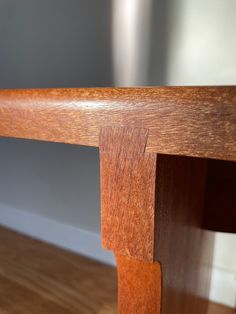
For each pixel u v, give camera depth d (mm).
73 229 821
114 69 659
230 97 139
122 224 174
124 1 617
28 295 649
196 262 370
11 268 753
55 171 812
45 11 719
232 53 531
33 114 198
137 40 619
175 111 151
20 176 891
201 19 546
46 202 857
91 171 748
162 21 585
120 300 193
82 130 178
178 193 230
